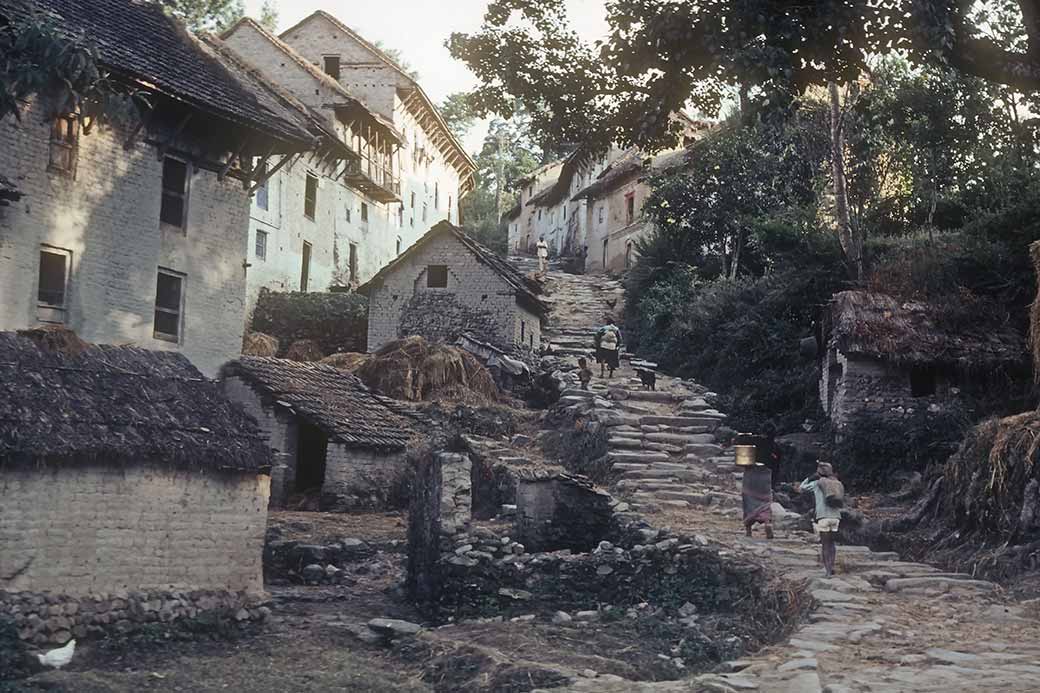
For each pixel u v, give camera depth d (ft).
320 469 79.05
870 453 69.26
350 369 94.38
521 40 43.80
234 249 76.48
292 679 34.78
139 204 69.21
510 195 271.90
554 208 206.80
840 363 74.38
